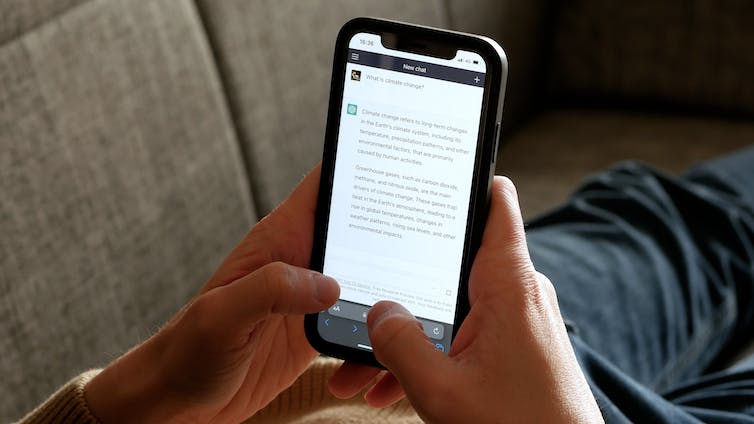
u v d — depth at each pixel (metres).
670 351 1.01
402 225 0.61
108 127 0.97
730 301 1.07
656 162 1.44
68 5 0.93
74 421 0.58
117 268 0.98
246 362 0.57
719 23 1.52
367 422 0.73
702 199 1.15
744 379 0.87
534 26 1.59
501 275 0.54
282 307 0.53
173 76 1.04
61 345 0.93
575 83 1.63
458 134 0.60
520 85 1.57
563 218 1.15
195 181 1.07
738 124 1.54
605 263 1.05
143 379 0.56
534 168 1.45
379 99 0.61
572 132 1.55
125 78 0.99
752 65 1.52
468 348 0.52
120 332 0.99
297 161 1.21
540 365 0.50
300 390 0.71
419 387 0.51
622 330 0.99
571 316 0.98
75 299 0.94
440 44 0.60
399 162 0.61
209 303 0.53
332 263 0.62
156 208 1.03
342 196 0.62
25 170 0.90
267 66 1.15
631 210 1.13
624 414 0.78
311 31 1.21
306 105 1.21
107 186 0.97
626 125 1.56
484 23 1.48
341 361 0.72
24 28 0.89
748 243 1.14
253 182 1.16
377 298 0.62
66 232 0.93
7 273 0.88
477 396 0.50
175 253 1.05
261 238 0.60
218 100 1.10
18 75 0.89
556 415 0.50
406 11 1.33
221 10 1.10
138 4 1.00
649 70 1.57
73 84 0.94
